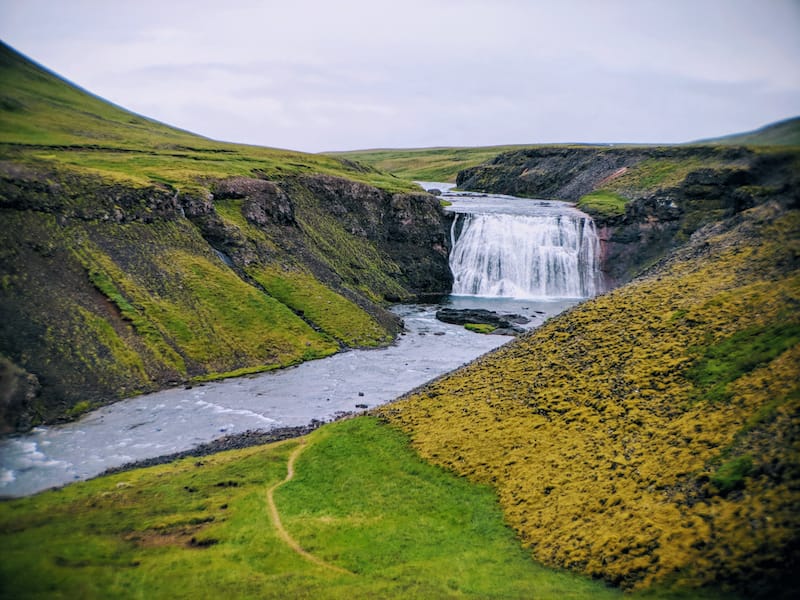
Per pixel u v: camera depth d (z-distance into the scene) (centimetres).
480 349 9756
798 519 2598
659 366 4503
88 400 6706
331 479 4566
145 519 3894
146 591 2991
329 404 7106
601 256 15075
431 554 3459
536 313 12725
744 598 2461
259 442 5822
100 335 7488
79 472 5141
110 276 8400
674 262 6538
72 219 8775
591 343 5359
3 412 5972
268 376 8138
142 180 10406
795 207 5941
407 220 15238
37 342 6906
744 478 3012
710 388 3978
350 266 13275
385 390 7669
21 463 5294
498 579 3080
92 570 3125
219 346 8450
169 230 9950
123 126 18638
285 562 3400
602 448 3997
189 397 7181
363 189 15112
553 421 4569
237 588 3058
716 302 4909
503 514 3794
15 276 7462
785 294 4456
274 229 11912
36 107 16938
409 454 4759
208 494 4375
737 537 2714
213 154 15762
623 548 3041
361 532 3766
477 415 5053
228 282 9669
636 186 17188
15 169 8656
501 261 15450
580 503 3572
